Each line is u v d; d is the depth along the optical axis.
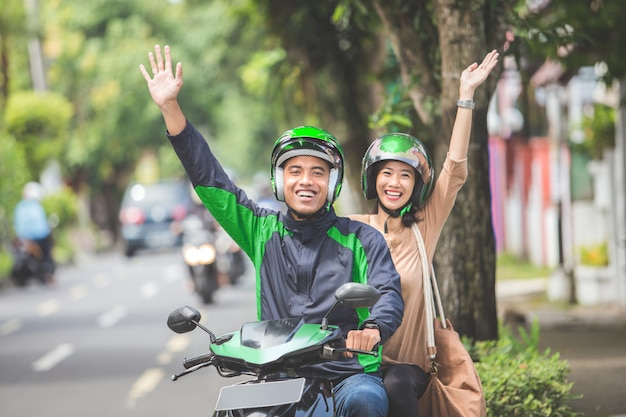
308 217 8.09
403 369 8.30
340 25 20.16
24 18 51.09
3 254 40.78
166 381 17.67
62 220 50.69
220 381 17.58
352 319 7.95
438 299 9.06
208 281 28.61
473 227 13.09
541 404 11.32
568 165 26.56
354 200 21.23
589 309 24.17
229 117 67.00
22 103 51.03
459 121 9.02
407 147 8.77
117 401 16.12
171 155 66.56
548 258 35.25
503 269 36.12
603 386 14.73
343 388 7.64
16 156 43.97
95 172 66.00
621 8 19.77
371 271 7.98
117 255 57.88
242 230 8.34
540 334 20.25
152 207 51.34
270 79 22.75
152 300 31.19
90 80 64.50
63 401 16.25
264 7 21.09
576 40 13.92
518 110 37.62
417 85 13.76
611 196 24.95
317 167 8.03
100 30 65.31
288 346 7.26
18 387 17.53
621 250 24.36
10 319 27.56
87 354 20.94
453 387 8.78
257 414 7.16
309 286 8.02
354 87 20.97
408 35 13.83
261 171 84.56
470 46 12.59
